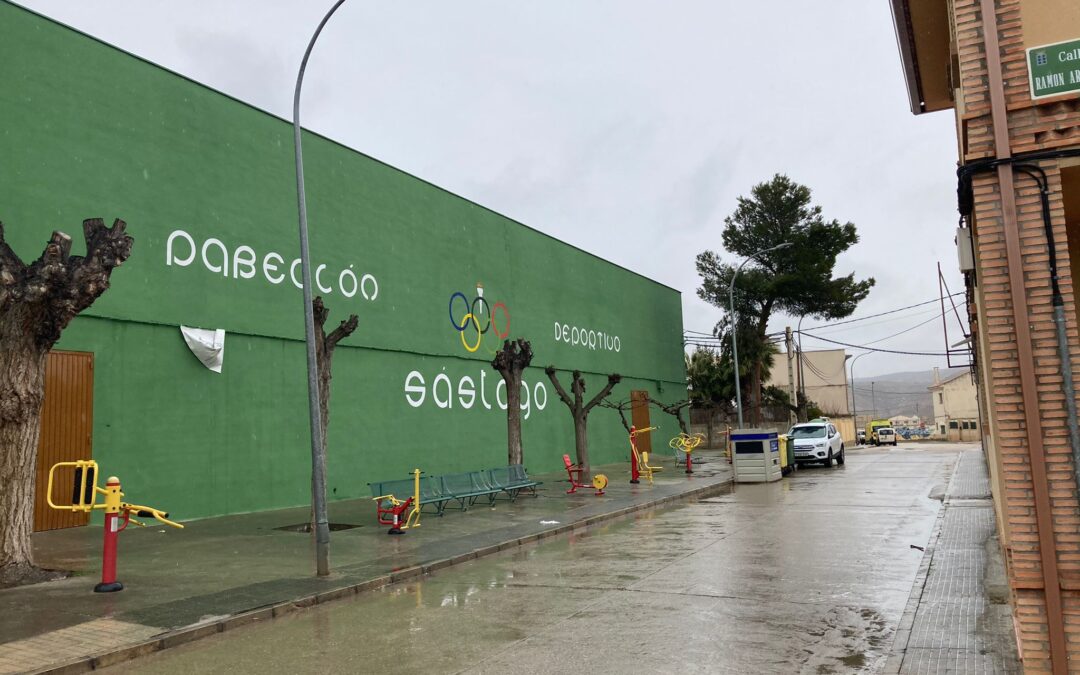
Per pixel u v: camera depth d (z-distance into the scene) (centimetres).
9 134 1309
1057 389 496
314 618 794
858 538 1198
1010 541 528
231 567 1016
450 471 2320
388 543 1212
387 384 2105
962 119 548
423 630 730
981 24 539
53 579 934
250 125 1747
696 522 1464
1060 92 511
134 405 1456
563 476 2631
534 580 955
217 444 1598
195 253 1592
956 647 621
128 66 1505
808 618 736
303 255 1041
